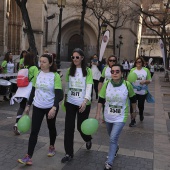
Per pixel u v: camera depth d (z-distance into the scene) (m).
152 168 4.77
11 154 5.06
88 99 4.72
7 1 21.94
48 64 4.69
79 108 4.79
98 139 6.23
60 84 4.72
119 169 4.66
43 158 4.96
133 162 5.00
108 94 4.61
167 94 15.59
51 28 44.44
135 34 53.62
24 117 4.60
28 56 6.38
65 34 47.28
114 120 4.61
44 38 40.81
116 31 44.19
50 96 4.71
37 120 4.70
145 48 73.25
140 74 7.77
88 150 5.48
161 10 31.09
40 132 6.48
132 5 39.47
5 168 4.46
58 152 5.29
